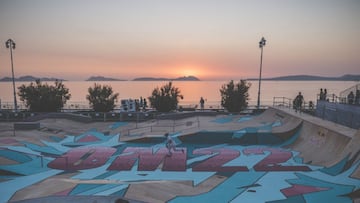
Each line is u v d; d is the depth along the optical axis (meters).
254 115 30.64
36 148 19.39
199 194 11.70
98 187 11.67
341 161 14.44
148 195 10.98
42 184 12.70
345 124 20.48
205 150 19.69
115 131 26.44
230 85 34.31
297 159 17.23
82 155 18.55
